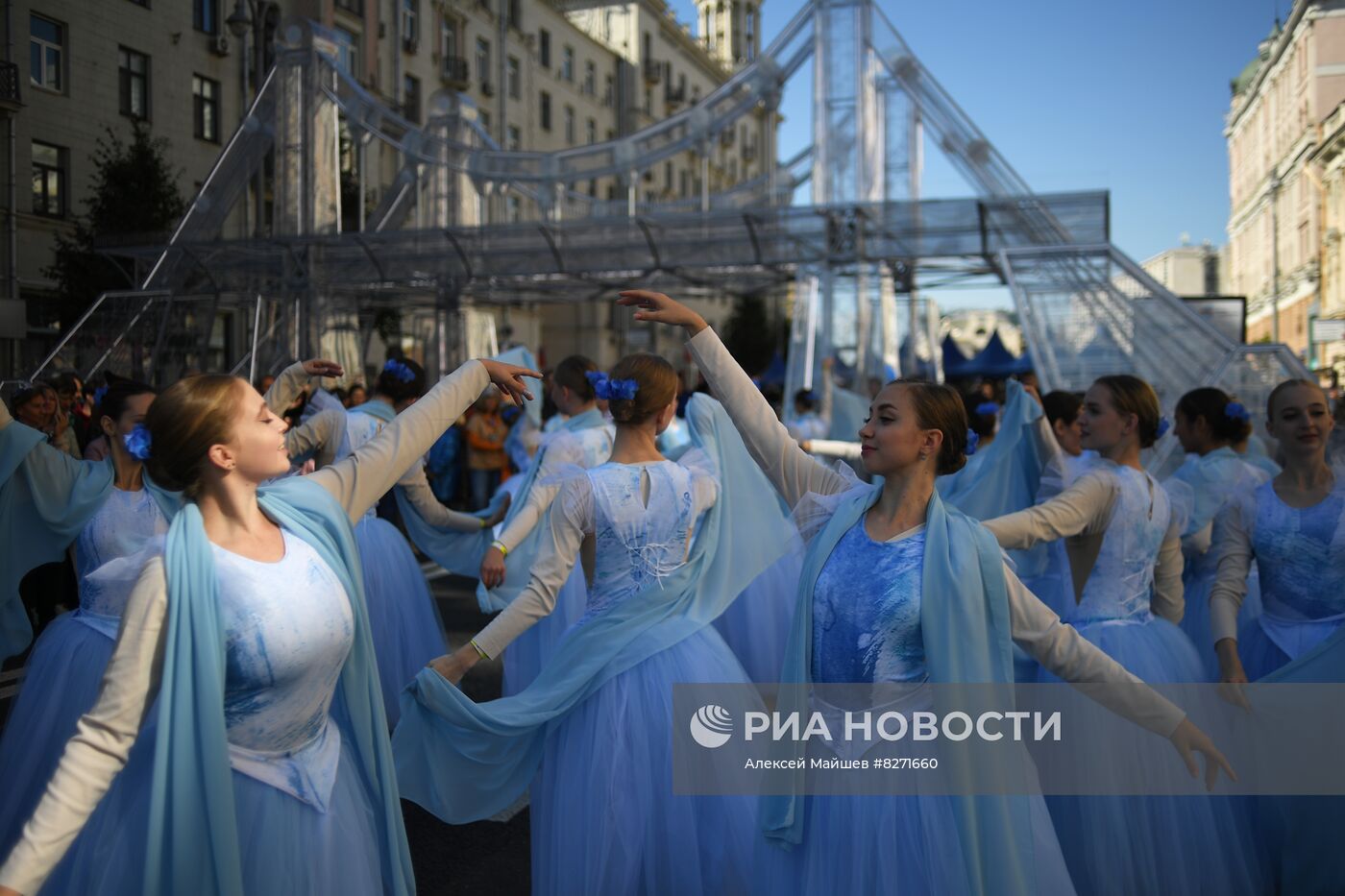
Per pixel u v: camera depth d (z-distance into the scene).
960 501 4.91
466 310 20.42
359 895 2.17
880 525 2.57
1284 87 47.56
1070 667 2.49
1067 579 3.68
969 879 2.25
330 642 2.18
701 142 19.22
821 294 16.80
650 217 16.22
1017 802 2.33
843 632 2.48
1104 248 15.04
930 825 2.32
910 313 24.09
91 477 3.72
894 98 19.81
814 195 17.70
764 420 2.95
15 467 3.60
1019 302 14.89
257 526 2.18
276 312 17.95
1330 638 3.36
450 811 3.13
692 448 3.96
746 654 5.44
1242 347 13.76
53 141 18.00
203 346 17.09
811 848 2.45
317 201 17.70
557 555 3.29
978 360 27.47
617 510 3.36
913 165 19.77
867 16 17.84
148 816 2.03
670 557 3.43
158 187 17.69
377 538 5.38
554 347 43.06
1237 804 3.47
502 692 5.04
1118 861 3.15
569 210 24.67
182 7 20.34
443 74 33.09
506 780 3.22
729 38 60.53
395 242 17.17
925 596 2.39
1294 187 46.06
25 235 17.81
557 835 3.07
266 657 2.06
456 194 20.42
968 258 16.64
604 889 2.95
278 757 2.15
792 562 5.62
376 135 19.09
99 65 18.67
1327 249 40.34
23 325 13.27
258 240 16.77
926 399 2.50
